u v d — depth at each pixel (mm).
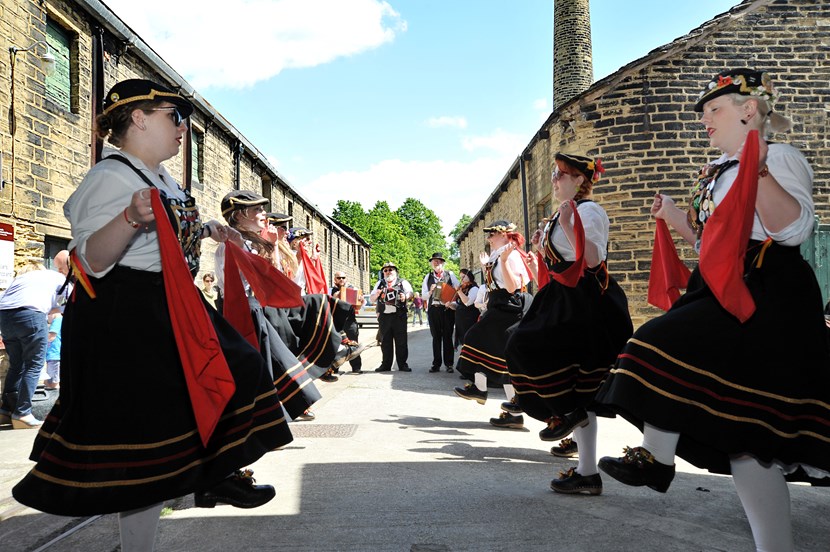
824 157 8766
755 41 8922
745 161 1883
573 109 9305
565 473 3289
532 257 5094
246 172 15719
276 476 3641
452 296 9766
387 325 10273
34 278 5891
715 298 2004
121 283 1903
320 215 26078
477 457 4156
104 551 2547
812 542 2555
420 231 91938
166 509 3029
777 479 1933
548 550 2465
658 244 2971
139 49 9211
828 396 1862
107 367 1821
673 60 8945
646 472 2094
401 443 4617
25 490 1762
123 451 1795
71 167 7809
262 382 2184
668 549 2473
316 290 5469
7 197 6676
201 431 1857
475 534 2650
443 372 10102
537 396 3301
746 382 1885
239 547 2535
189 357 1877
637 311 8727
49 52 7555
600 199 9023
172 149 2182
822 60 8875
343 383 8539
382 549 2498
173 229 1932
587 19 20234
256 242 4012
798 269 1952
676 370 1961
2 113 6621
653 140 8891
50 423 1966
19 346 5816
